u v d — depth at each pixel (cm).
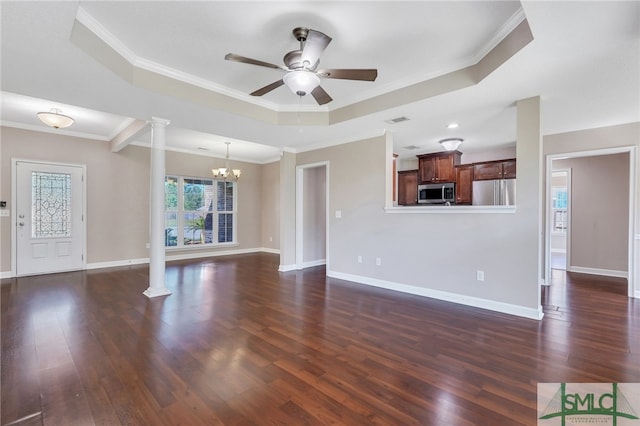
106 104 340
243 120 395
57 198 536
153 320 315
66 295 402
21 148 502
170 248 681
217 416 171
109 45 255
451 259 386
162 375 212
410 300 390
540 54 230
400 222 436
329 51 273
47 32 206
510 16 223
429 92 320
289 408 178
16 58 240
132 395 189
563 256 748
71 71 261
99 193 580
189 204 723
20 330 286
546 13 182
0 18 191
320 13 221
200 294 414
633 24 192
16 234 500
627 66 249
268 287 454
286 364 228
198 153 718
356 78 249
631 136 408
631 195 407
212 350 250
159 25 237
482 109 357
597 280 503
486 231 356
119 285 454
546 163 473
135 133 475
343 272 508
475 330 293
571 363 230
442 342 267
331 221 527
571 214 578
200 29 242
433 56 283
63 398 185
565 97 317
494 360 235
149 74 299
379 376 212
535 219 322
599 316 332
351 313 341
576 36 206
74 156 551
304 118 422
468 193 627
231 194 796
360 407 179
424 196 675
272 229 818
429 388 198
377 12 219
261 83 345
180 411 175
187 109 354
